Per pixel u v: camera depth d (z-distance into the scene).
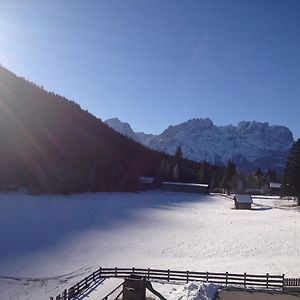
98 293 33.00
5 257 46.84
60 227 66.62
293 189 111.75
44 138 161.00
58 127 179.88
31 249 51.12
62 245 53.72
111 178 147.12
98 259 46.97
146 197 129.12
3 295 35.00
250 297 31.92
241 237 60.66
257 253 50.16
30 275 40.62
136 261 45.88
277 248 52.88
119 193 137.38
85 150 170.50
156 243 55.81
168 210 95.62
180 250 51.69
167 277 37.31
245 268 42.31
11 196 103.25
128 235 61.31
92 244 54.72
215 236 61.47
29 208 84.81
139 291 28.17
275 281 34.97
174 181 186.38
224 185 180.38
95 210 88.38
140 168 194.38
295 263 44.75
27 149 144.50
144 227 68.81
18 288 36.84
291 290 33.78
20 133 152.62
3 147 136.75
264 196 154.25
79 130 195.75
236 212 96.31
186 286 33.72
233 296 32.19
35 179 121.06
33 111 179.62
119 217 79.81
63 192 119.31
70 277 40.16
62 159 152.38
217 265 43.75
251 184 189.62
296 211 99.50
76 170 139.12
